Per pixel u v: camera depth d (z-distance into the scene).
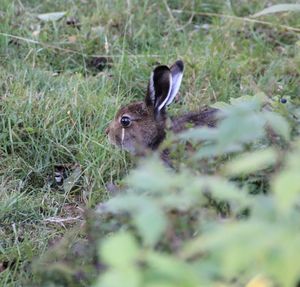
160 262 3.71
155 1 12.77
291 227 3.82
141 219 3.88
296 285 4.84
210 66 11.27
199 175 5.51
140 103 10.12
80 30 12.23
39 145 9.60
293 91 8.72
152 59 11.39
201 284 3.75
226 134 4.45
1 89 10.55
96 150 9.53
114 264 3.61
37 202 8.80
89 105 10.22
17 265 7.40
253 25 12.40
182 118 9.50
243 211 5.94
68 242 7.12
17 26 12.09
